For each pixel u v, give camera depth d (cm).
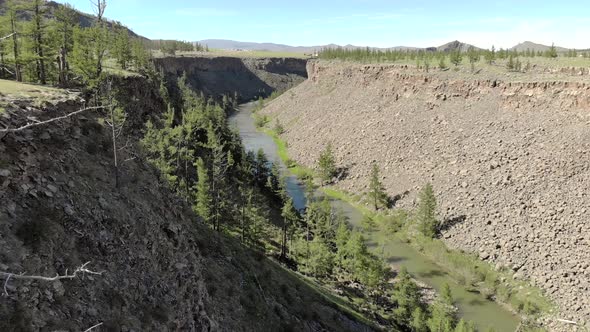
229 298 3166
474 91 11712
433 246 7544
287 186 11312
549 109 9750
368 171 11025
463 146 10062
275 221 8106
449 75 12650
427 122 11844
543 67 11662
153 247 2523
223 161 8662
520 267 6512
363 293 6159
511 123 10038
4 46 5556
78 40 6481
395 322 5475
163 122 9431
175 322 2322
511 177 8312
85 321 1792
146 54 13488
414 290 5475
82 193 2309
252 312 3253
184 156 7138
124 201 2570
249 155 10012
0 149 2023
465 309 6075
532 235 6888
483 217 7706
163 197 3155
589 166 7756
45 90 2967
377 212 9300
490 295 6369
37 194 2047
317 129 15300
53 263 1836
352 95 16362
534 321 5622
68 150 2500
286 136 16500
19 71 5659
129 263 2267
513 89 10538
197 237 3691
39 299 1664
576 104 9206
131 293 2145
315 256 6238
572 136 8625
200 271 2988
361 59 19712
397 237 8269
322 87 19588
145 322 2095
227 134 10475
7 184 1928
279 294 4062
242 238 6350
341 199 10362
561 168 7969
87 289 1914
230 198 7525
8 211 1838
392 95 14238
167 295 2411
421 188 9338
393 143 11638
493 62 13650
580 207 7012
